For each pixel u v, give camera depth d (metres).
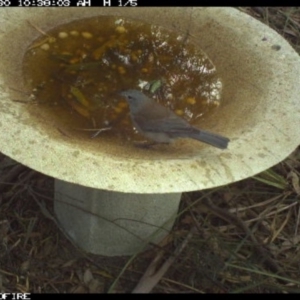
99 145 1.32
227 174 1.26
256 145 1.32
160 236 1.73
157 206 1.63
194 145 1.36
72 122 1.38
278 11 2.53
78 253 1.72
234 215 1.83
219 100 1.51
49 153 1.23
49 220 1.78
